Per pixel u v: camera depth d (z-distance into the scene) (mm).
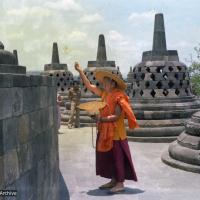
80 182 6383
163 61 12398
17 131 2965
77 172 7129
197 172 6984
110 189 5773
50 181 4320
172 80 12227
